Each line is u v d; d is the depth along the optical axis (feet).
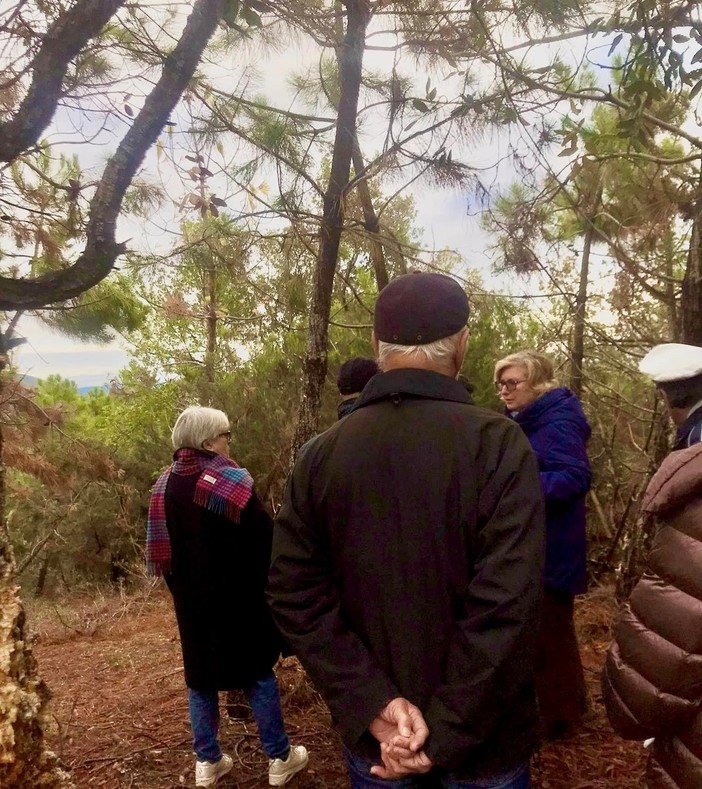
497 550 3.63
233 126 9.34
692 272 8.44
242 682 7.29
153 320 32.01
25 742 3.22
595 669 10.22
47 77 5.12
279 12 8.21
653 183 12.84
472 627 3.57
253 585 7.25
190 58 5.57
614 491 15.30
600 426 15.98
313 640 3.95
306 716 9.36
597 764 7.64
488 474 3.80
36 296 5.25
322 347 10.37
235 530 7.07
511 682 3.56
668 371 5.09
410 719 3.68
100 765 8.36
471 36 8.77
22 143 5.16
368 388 4.34
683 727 4.19
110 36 7.64
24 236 8.16
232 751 8.63
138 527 31.83
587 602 13.11
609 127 11.91
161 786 7.84
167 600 18.47
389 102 9.27
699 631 3.98
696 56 7.22
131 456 35.47
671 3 7.48
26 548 32.32
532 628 3.55
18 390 18.02
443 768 3.55
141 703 10.44
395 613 3.89
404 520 3.89
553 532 7.60
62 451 25.07
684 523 4.16
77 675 12.24
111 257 5.50
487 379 20.38
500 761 3.92
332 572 4.21
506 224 10.82
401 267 11.84
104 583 29.43
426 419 4.03
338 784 7.66
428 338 4.20
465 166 9.25
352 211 11.31
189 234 10.49
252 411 27.12
